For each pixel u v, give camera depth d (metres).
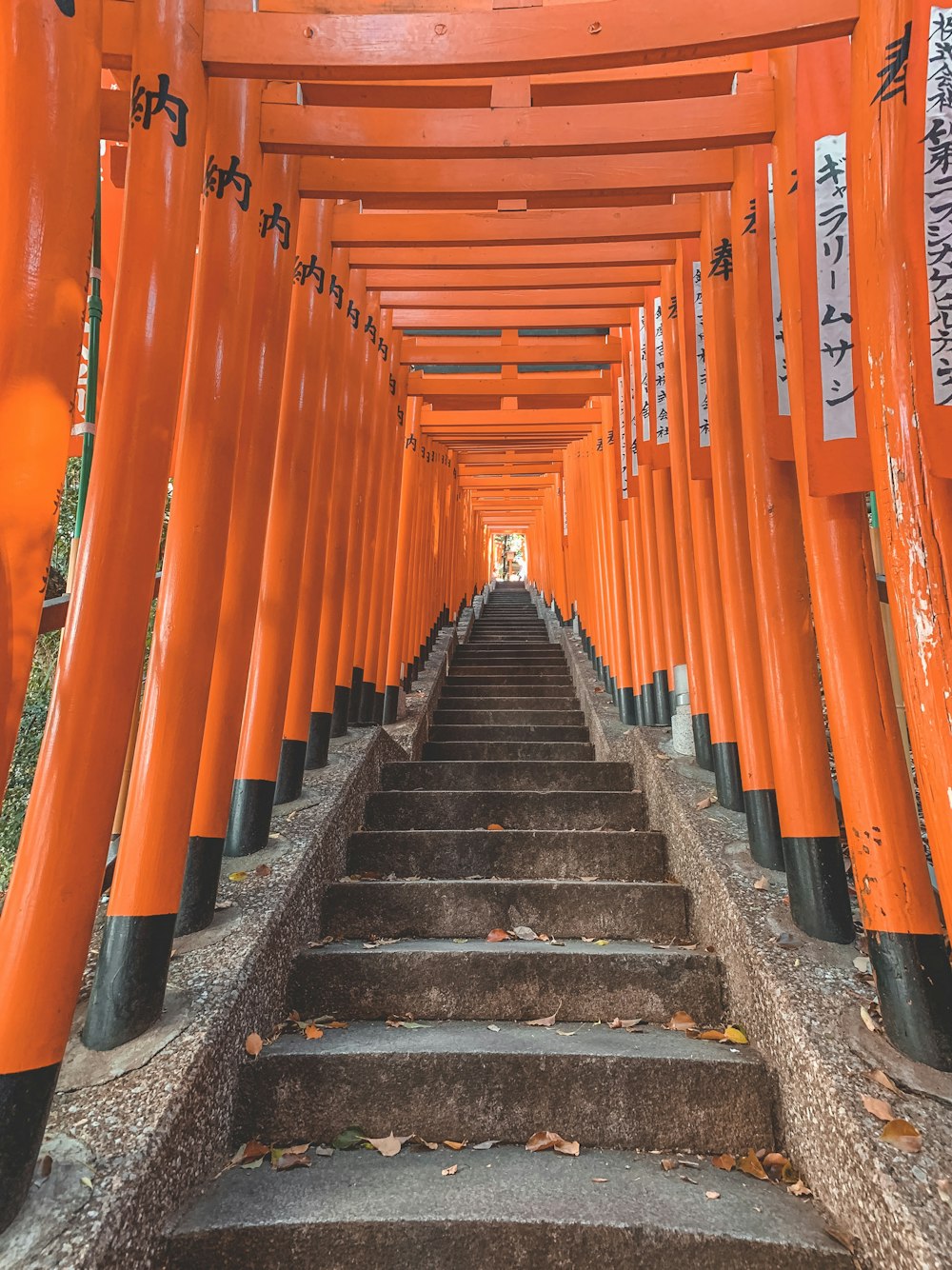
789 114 2.46
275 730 3.05
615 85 2.97
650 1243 1.51
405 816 3.86
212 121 2.56
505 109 2.65
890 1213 1.41
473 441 9.02
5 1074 1.47
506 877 3.36
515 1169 1.79
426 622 8.27
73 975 1.61
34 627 1.62
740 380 2.88
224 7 2.47
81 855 1.68
